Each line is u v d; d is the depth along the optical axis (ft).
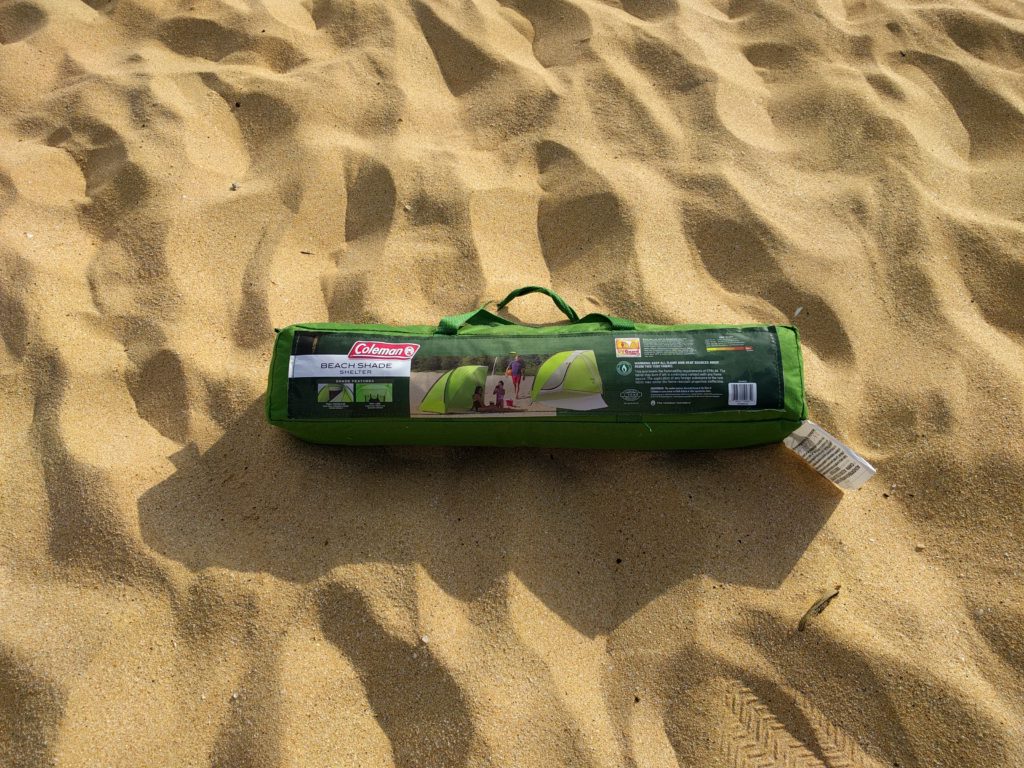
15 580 2.96
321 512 3.16
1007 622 2.91
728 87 4.46
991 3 4.91
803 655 2.89
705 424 3.10
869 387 3.48
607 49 4.64
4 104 4.33
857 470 3.12
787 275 3.77
